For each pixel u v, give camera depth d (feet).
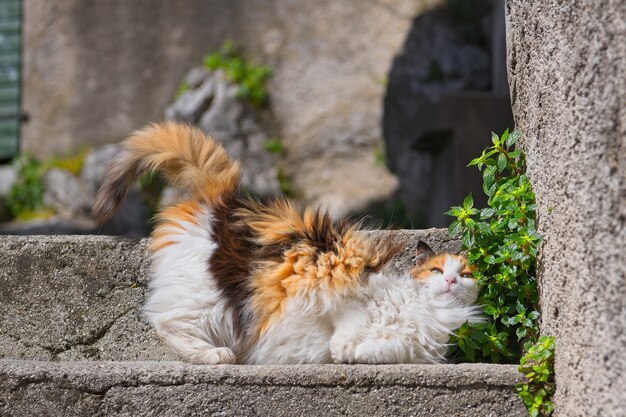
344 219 10.81
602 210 7.26
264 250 10.05
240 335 9.93
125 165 11.46
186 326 9.96
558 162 8.43
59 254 11.34
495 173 10.22
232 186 11.12
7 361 9.77
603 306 7.25
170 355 11.05
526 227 9.68
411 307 9.83
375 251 10.27
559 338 8.54
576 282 7.91
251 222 10.24
